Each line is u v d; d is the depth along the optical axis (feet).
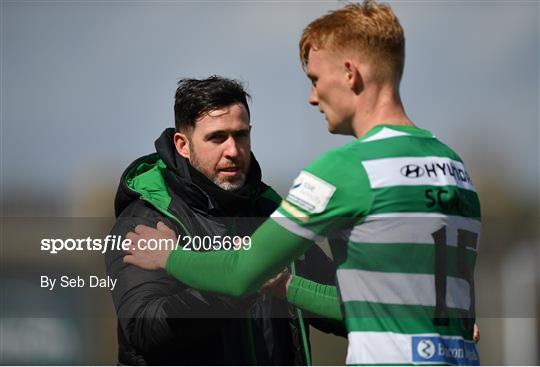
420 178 28.71
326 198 28.35
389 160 28.60
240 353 35.32
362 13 29.71
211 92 36.27
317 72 30.25
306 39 30.71
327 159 28.89
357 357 28.68
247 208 37.11
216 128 35.99
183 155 37.06
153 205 35.73
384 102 29.78
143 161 38.55
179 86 37.17
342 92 29.86
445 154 30.17
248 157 36.88
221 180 36.27
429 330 28.37
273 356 35.76
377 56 29.45
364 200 28.25
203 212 36.17
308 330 37.24
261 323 35.94
